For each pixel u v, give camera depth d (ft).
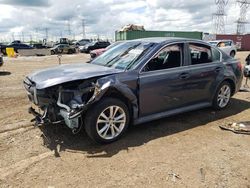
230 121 17.40
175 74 15.66
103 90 12.76
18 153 12.82
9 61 72.84
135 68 14.42
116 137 14.02
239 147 13.56
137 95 14.32
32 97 14.52
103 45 118.42
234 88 19.98
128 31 130.93
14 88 28.25
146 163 11.89
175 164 11.81
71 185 10.32
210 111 19.38
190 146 13.62
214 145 13.76
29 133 15.14
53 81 13.02
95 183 10.44
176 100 16.14
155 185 10.30
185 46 16.62
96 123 13.11
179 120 17.44
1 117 17.87
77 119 12.59
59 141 14.12
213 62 18.24
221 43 69.67
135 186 10.25
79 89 13.25
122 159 12.26
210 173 11.10
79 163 11.91
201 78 17.17
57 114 13.38
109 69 14.57
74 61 72.59
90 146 13.57
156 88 14.92
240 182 10.51
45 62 69.41
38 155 12.64
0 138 14.46
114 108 13.66
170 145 13.73
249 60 28.55
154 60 15.12
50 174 11.07
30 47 121.49
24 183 10.47
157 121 17.16
